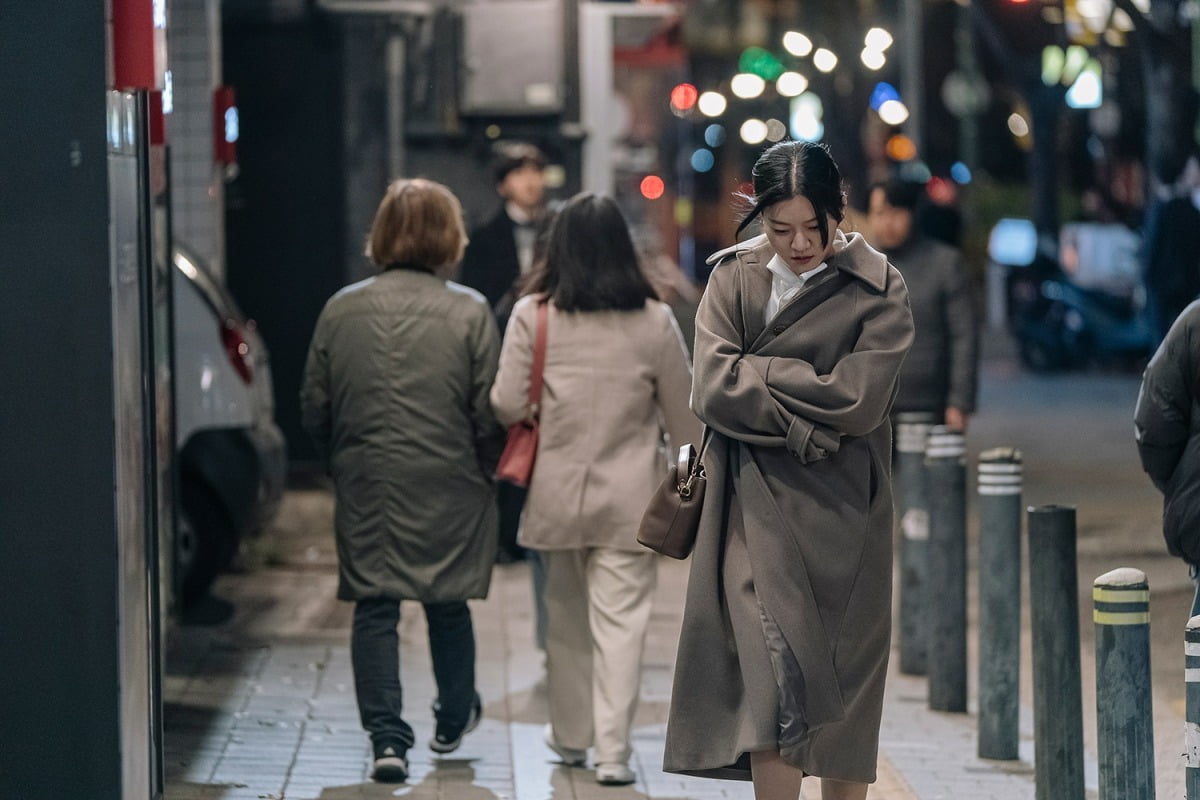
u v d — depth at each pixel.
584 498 14.53
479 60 34.00
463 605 15.05
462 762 15.16
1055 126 77.88
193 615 21.83
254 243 33.97
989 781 14.84
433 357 14.43
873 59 48.06
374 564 14.42
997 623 15.59
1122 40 62.72
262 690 17.75
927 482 17.72
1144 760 11.04
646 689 18.38
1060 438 44.66
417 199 14.70
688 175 92.88
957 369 22.31
